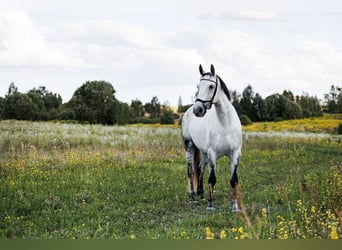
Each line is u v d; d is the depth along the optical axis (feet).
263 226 18.98
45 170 35.86
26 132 55.16
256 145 58.03
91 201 26.45
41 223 21.63
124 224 21.94
